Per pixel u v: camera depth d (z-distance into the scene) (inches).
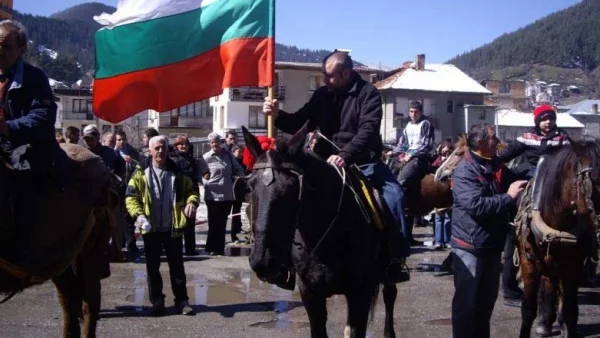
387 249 212.5
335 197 192.7
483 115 2032.5
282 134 234.8
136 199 302.4
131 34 291.4
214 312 317.1
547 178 238.5
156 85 296.0
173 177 308.5
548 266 241.3
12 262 190.1
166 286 376.5
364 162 222.5
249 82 294.8
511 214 270.8
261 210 168.4
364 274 199.6
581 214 227.8
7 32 183.0
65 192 205.9
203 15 296.2
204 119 2084.2
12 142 187.5
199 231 631.2
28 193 194.9
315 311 196.7
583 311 328.8
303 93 1905.8
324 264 192.9
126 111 294.8
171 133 2048.5
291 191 171.0
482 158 218.7
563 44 6432.1
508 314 322.3
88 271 225.9
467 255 219.6
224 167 483.5
